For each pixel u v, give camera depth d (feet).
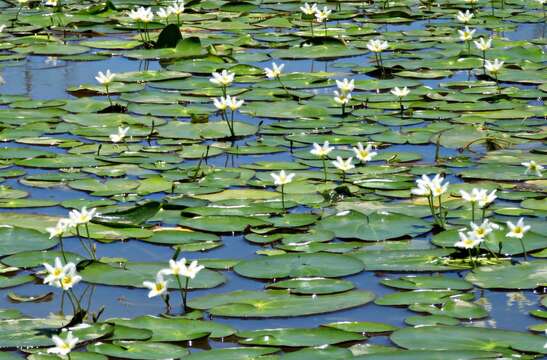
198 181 32.40
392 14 67.21
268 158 35.29
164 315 22.85
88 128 39.04
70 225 26.37
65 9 70.28
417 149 36.42
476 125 39.34
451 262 25.68
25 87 46.78
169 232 28.04
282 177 29.27
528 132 38.32
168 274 25.11
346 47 55.93
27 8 70.74
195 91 45.60
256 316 22.66
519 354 20.17
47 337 21.63
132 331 21.65
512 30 62.23
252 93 44.88
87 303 23.75
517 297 23.62
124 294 24.20
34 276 25.23
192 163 34.65
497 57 52.70
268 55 54.29
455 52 54.65
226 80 41.29
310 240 27.20
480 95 44.45
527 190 31.14
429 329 21.35
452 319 22.22
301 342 21.13
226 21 65.05
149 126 39.45
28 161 34.50
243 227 28.30
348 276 24.93
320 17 58.08
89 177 32.94
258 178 32.65
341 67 51.42
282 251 26.58
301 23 64.80
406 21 66.13
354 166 33.63
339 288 24.06
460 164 34.19
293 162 34.55
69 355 19.95
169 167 34.04
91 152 35.86
